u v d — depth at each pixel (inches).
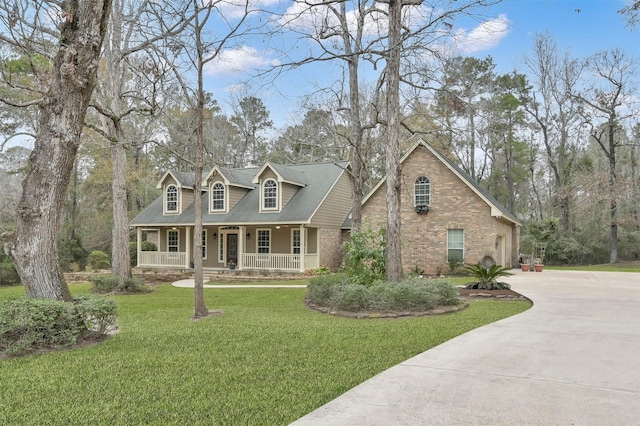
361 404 148.3
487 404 146.3
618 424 129.6
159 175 1358.3
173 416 144.4
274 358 216.1
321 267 855.1
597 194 1048.2
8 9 340.5
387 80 442.3
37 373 193.6
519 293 453.4
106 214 1275.8
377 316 348.2
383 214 830.5
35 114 695.7
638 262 1069.1
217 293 584.4
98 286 613.3
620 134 1357.0
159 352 232.2
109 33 577.6
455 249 776.9
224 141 1304.1
